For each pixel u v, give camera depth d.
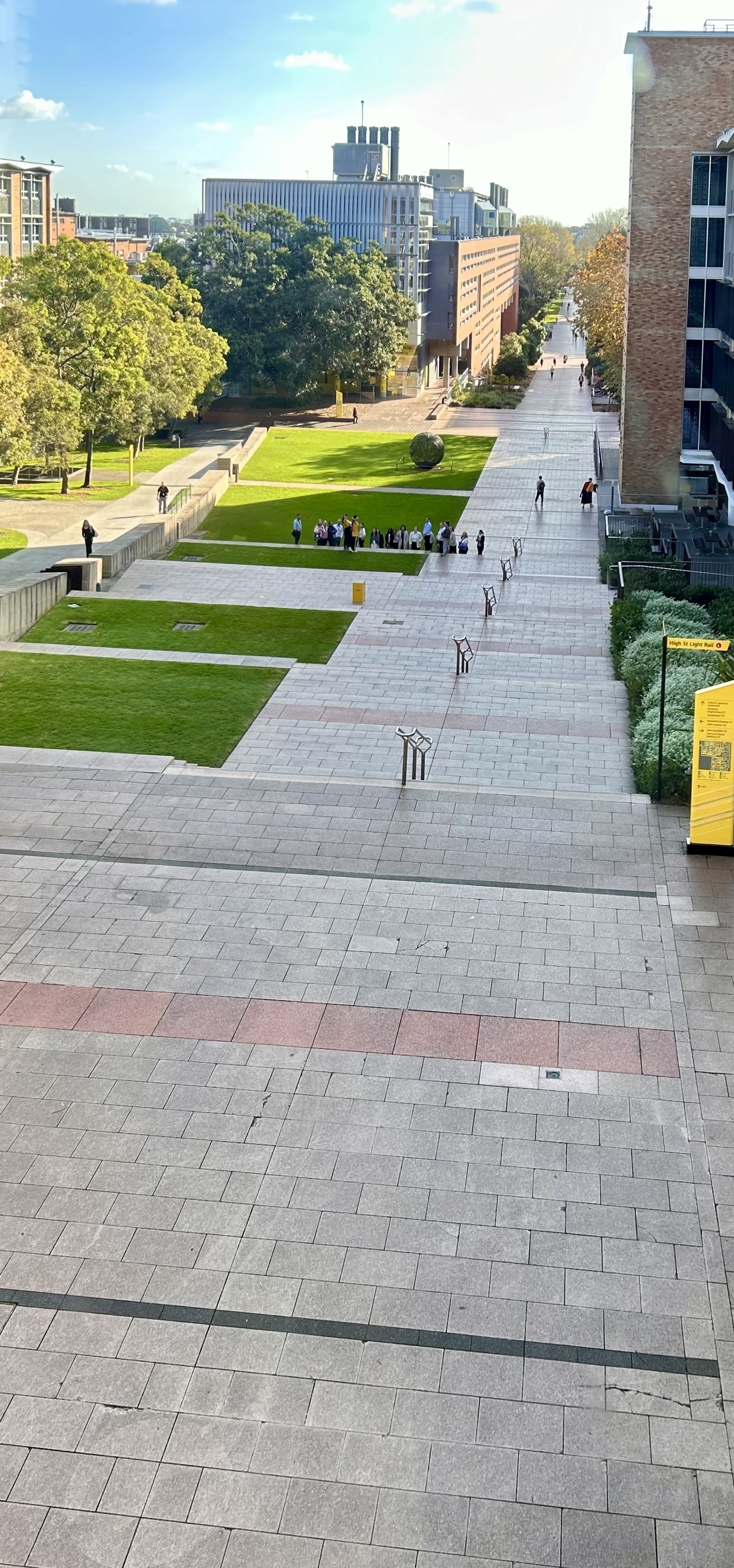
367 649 38.03
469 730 30.38
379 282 108.12
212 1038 17.03
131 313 73.81
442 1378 11.93
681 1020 17.42
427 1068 16.39
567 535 60.78
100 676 34.09
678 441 61.94
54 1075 16.28
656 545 53.22
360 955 19.06
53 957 19.02
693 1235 13.65
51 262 68.44
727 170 57.31
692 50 56.38
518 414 109.19
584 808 24.62
